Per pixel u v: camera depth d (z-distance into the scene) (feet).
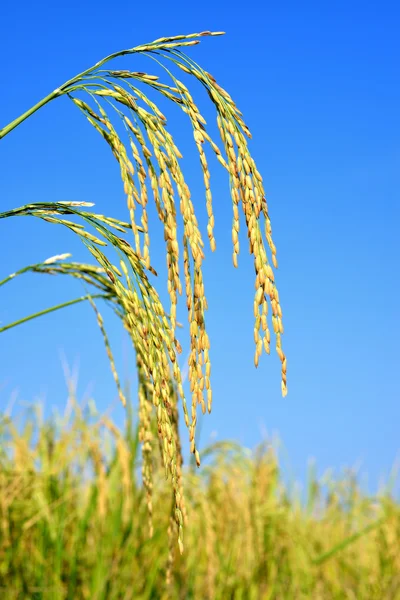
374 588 17.87
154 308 6.50
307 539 18.03
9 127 6.72
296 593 16.35
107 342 8.86
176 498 6.52
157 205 6.35
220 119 6.31
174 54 6.61
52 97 6.75
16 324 8.37
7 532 12.44
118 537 13.21
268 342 5.74
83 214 6.97
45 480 13.15
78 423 13.73
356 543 19.07
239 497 16.08
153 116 6.37
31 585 12.50
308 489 19.36
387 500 19.74
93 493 13.21
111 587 12.82
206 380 5.92
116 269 6.81
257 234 5.93
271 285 5.82
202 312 5.98
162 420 6.42
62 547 13.00
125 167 6.43
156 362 6.66
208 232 6.05
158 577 14.01
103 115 6.61
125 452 13.24
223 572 14.82
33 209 7.06
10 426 13.80
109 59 6.73
